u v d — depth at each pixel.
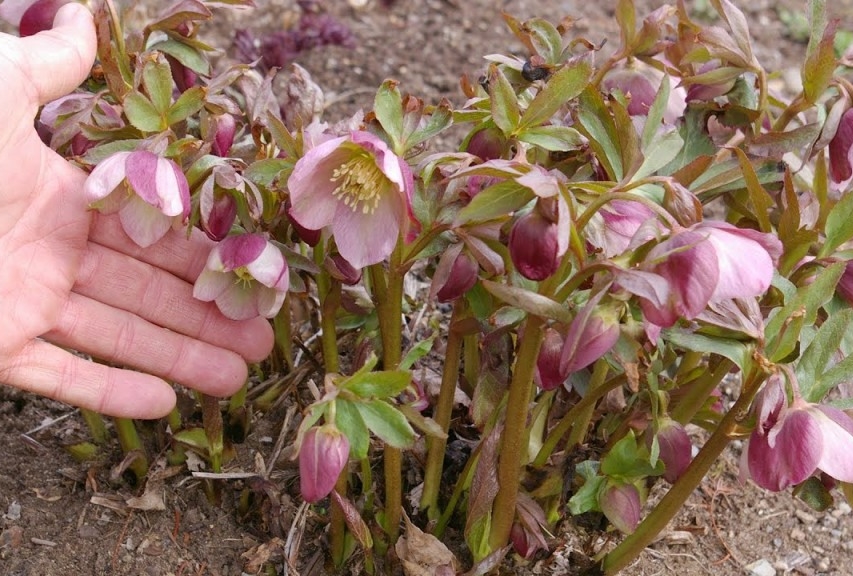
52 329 0.70
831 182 0.75
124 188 0.66
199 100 0.67
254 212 0.66
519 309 0.65
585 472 0.70
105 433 0.78
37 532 0.74
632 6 0.71
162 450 0.77
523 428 0.66
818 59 0.68
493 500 0.69
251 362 0.74
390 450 0.69
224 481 0.76
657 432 0.67
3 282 0.69
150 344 0.72
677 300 0.59
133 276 0.71
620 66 0.72
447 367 0.70
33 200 0.69
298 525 0.74
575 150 0.68
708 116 0.71
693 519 0.79
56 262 0.70
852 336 0.67
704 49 0.70
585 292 0.64
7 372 0.70
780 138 0.70
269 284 0.65
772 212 0.72
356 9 1.19
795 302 0.63
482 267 0.66
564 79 0.64
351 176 0.63
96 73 0.73
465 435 0.77
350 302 0.73
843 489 0.67
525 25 0.70
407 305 0.83
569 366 0.60
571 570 0.74
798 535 0.78
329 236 0.67
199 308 0.72
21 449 0.79
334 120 1.01
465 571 0.72
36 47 0.68
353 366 0.74
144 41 0.72
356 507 0.73
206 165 0.66
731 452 0.83
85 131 0.67
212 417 0.74
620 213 0.64
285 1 1.18
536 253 0.60
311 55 1.09
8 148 0.67
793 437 0.61
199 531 0.75
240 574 0.73
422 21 1.17
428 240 0.65
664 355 0.73
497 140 0.66
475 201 0.62
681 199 0.60
